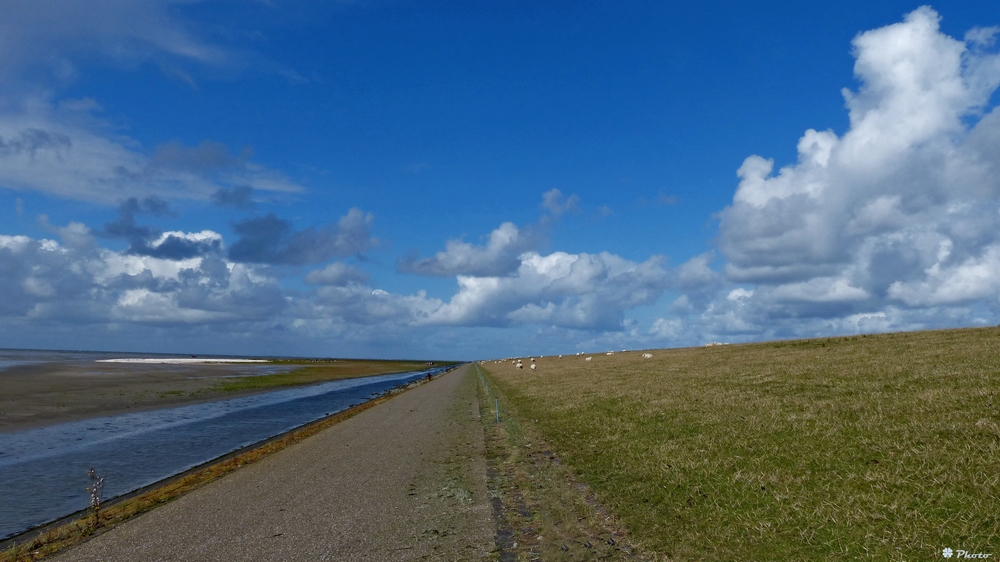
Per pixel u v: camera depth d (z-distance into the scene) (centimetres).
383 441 2378
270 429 3281
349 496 1427
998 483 975
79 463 2262
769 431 1628
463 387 5847
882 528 885
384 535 1086
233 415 4041
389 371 13425
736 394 2434
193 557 1034
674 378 3591
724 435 1666
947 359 2650
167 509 1421
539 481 1417
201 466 2181
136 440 2864
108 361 13850
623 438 1830
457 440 2269
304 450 2269
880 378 2325
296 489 1551
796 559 823
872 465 1191
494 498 1306
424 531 1092
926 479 1058
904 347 3597
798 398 2130
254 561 989
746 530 952
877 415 1614
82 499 1688
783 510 1015
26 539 1309
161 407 4581
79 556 1095
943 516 895
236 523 1241
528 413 2842
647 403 2522
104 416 3919
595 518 1088
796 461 1304
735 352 5628
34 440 2872
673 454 1516
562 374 5659
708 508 1080
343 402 5166
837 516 952
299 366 14312
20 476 2019
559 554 913
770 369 3356
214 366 12344
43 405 4338
